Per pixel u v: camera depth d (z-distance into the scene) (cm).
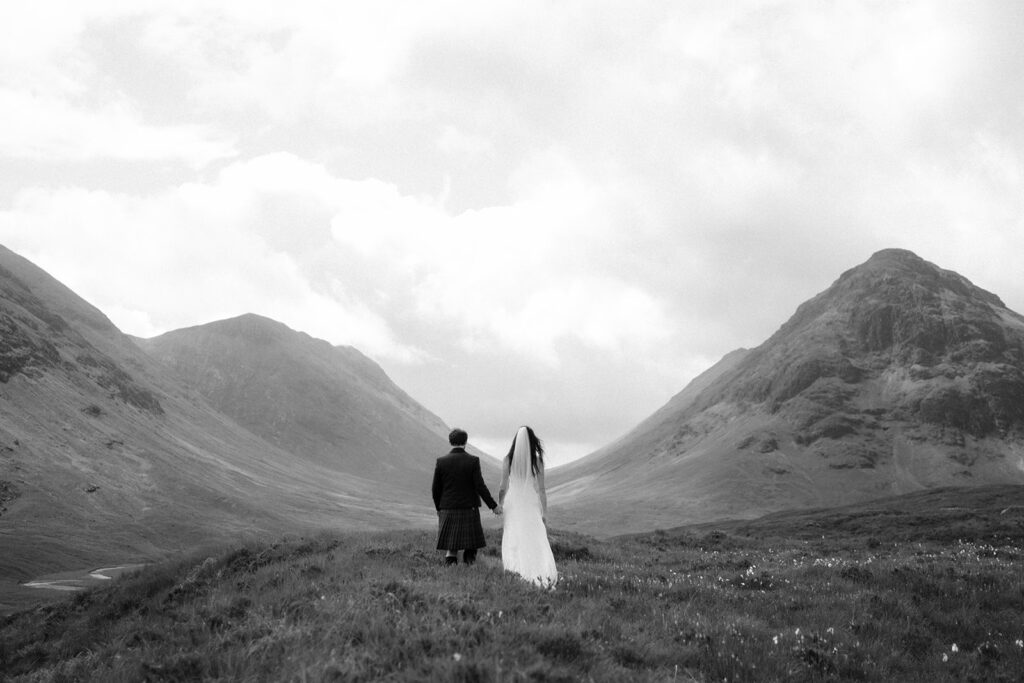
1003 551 2356
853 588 1529
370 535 2403
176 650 950
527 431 1475
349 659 754
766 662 985
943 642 1223
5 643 2023
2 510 18050
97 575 13300
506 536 1450
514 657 806
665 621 1152
